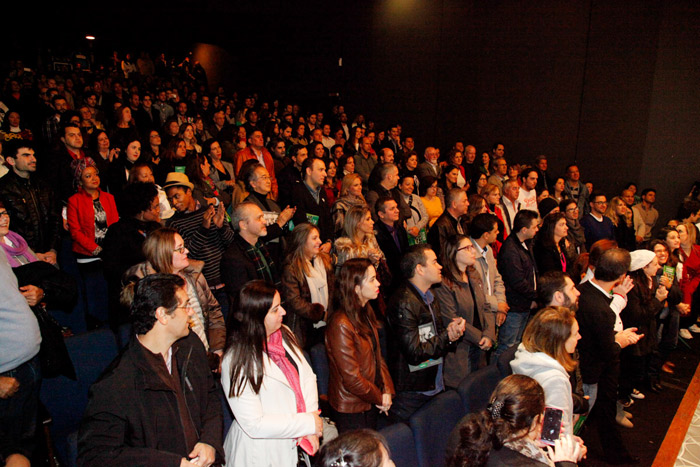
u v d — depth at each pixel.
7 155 3.76
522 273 4.09
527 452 1.77
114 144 5.92
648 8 8.72
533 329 2.48
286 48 12.68
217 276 3.71
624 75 9.03
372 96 11.77
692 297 5.56
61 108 6.79
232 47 13.20
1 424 2.07
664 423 3.92
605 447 3.41
